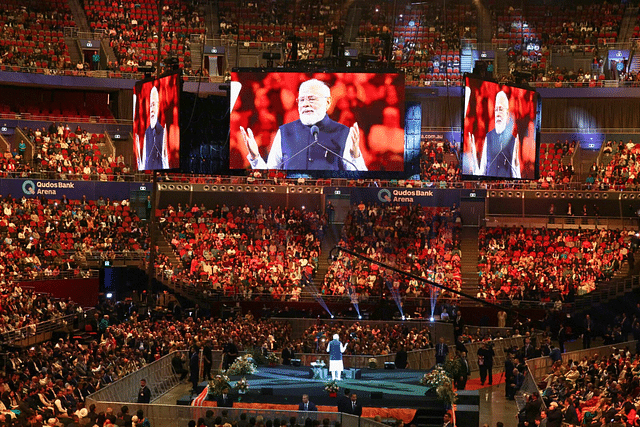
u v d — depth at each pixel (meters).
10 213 42.22
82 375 24.67
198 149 39.03
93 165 47.69
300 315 40.03
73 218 43.69
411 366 29.98
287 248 44.78
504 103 37.62
